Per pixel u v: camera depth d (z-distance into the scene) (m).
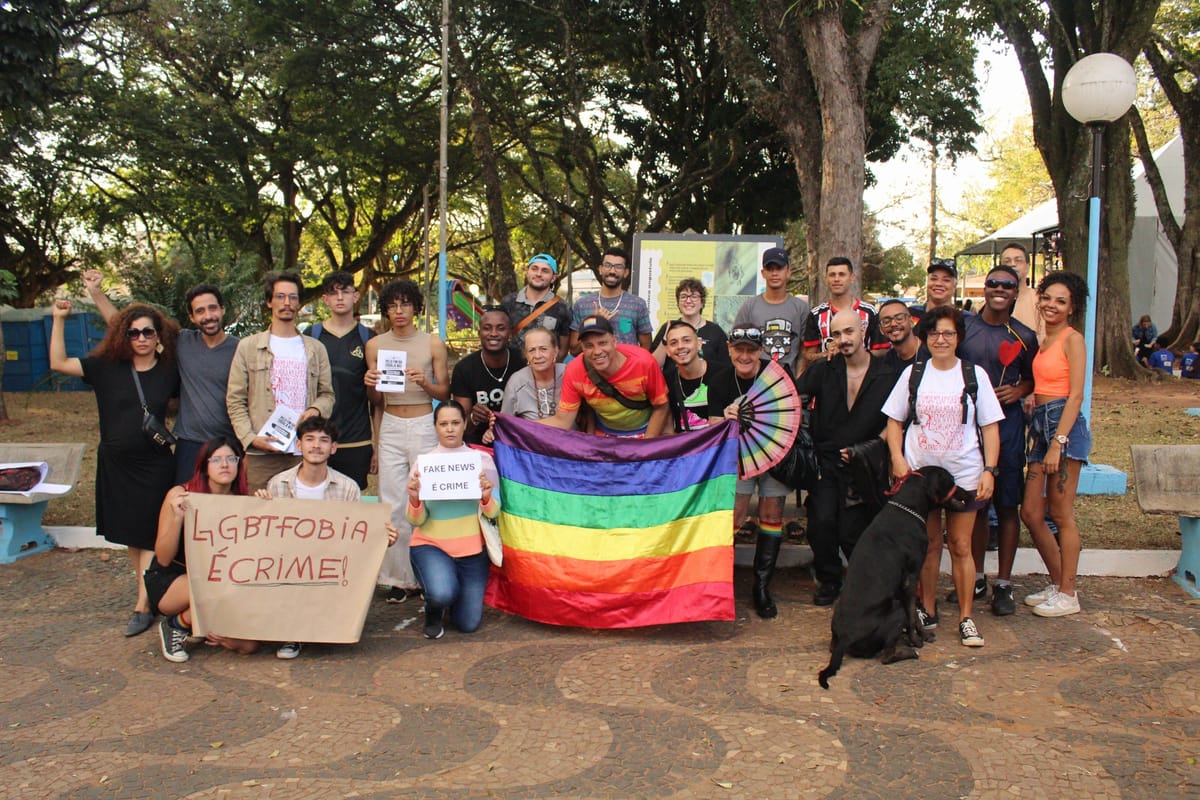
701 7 21.66
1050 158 21.38
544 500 5.86
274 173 25.91
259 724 4.44
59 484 7.28
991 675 4.93
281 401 5.93
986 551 6.95
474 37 21.92
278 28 21.84
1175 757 4.02
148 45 23.08
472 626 5.72
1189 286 24.19
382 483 6.32
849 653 5.18
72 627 5.81
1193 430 12.59
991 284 5.81
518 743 4.23
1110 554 6.61
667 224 26.28
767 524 5.98
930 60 16.84
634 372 5.76
